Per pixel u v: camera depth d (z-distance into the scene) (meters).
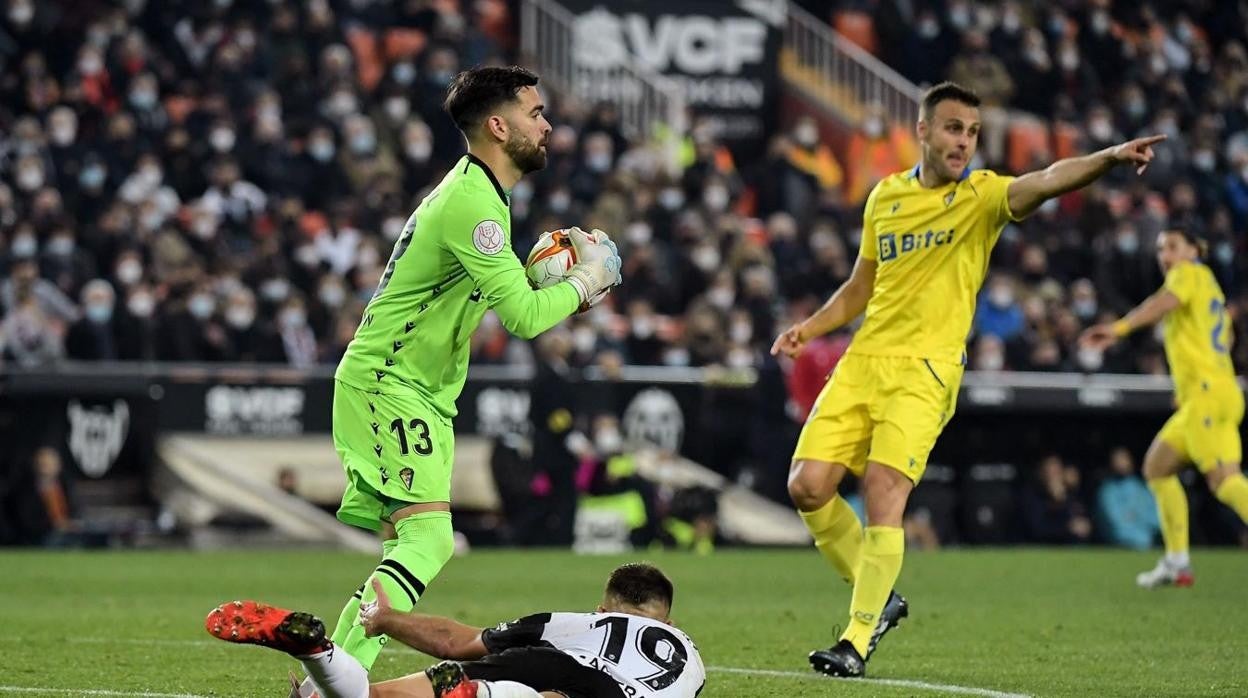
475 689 19.42
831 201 88.44
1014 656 31.86
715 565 58.78
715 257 80.12
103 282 67.12
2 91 77.25
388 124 83.44
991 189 28.83
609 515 66.44
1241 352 83.06
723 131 100.06
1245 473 72.81
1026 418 73.81
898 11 101.81
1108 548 72.06
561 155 84.44
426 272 23.03
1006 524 73.06
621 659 20.19
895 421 28.86
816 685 27.25
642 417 67.62
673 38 99.44
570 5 97.94
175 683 27.09
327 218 77.44
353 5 89.38
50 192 70.31
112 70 79.81
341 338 68.50
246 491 63.38
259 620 18.89
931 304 29.11
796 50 100.75
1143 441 75.38
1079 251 87.12
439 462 23.23
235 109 80.00
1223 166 100.62
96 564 55.75
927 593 47.38
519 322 22.94
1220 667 30.14
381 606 20.92
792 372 70.12
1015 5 102.38
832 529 30.33
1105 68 103.44
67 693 25.73
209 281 69.56
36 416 61.62
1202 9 109.88
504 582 49.69
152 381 62.69
